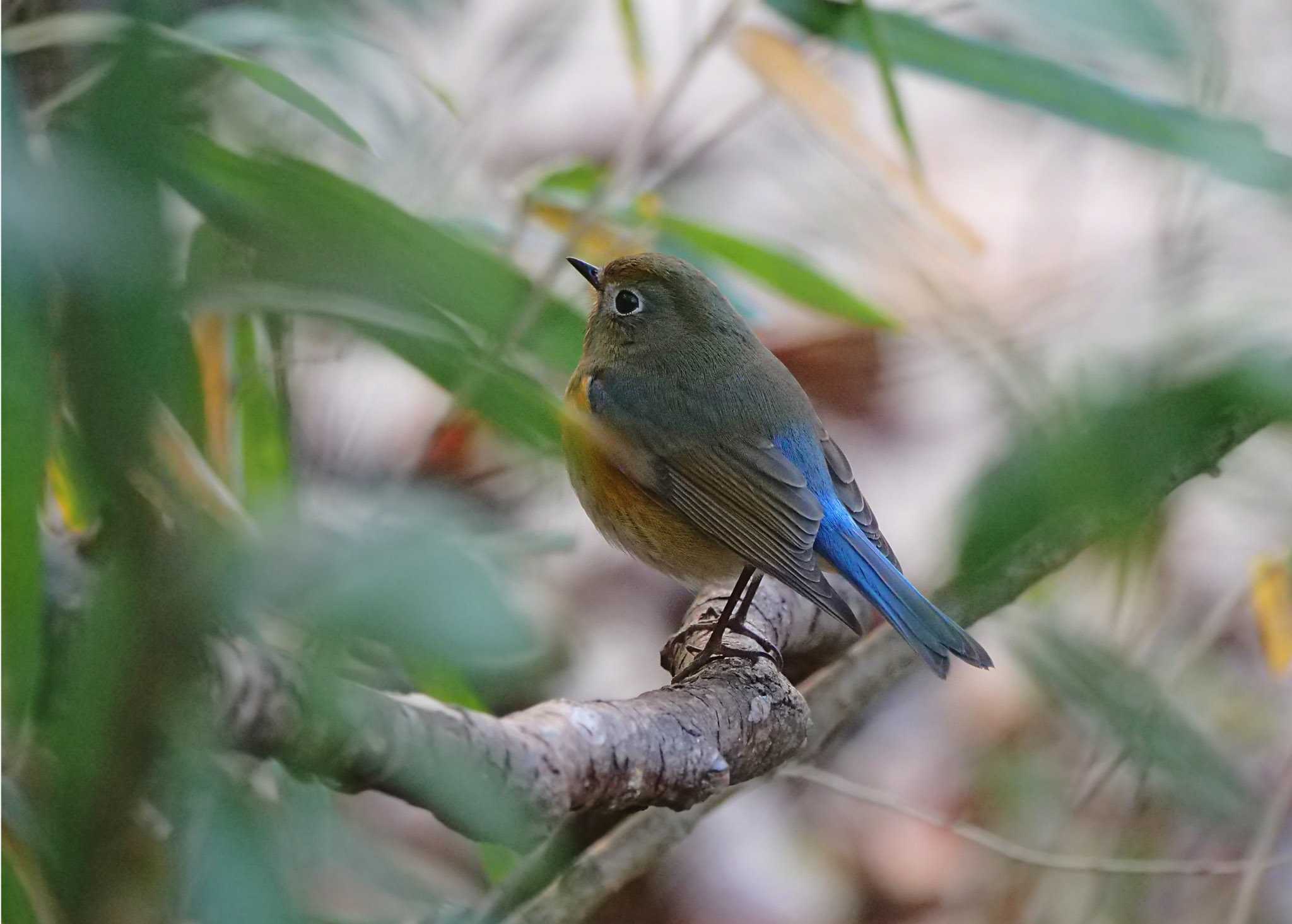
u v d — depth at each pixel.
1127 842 4.05
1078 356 3.40
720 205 4.13
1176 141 3.89
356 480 3.93
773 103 4.14
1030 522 3.06
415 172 3.93
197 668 2.46
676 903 4.08
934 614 3.95
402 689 3.82
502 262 3.20
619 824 3.96
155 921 2.60
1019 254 4.13
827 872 4.09
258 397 3.92
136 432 2.26
